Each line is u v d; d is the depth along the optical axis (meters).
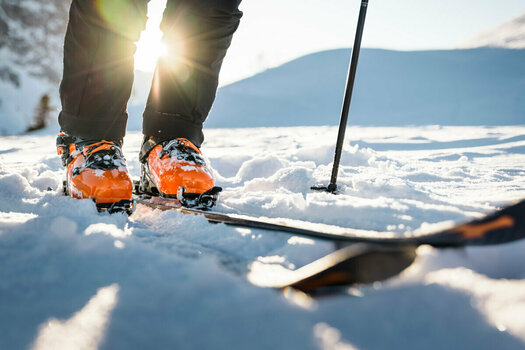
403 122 13.20
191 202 1.49
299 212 1.46
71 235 0.90
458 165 3.34
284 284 0.62
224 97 24.12
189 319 0.56
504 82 23.34
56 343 0.50
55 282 0.68
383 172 2.65
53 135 9.41
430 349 0.49
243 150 4.87
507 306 0.58
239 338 0.51
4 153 4.76
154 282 0.68
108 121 1.53
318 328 0.53
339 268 0.60
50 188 1.74
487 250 0.70
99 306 0.59
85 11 1.39
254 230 1.12
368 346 0.50
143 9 1.49
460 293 0.62
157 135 1.68
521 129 9.05
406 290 0.63
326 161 3.11
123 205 1.34
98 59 1.45
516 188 2.12
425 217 1.31
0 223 1.00
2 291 0.64
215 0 1.58
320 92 26.00
